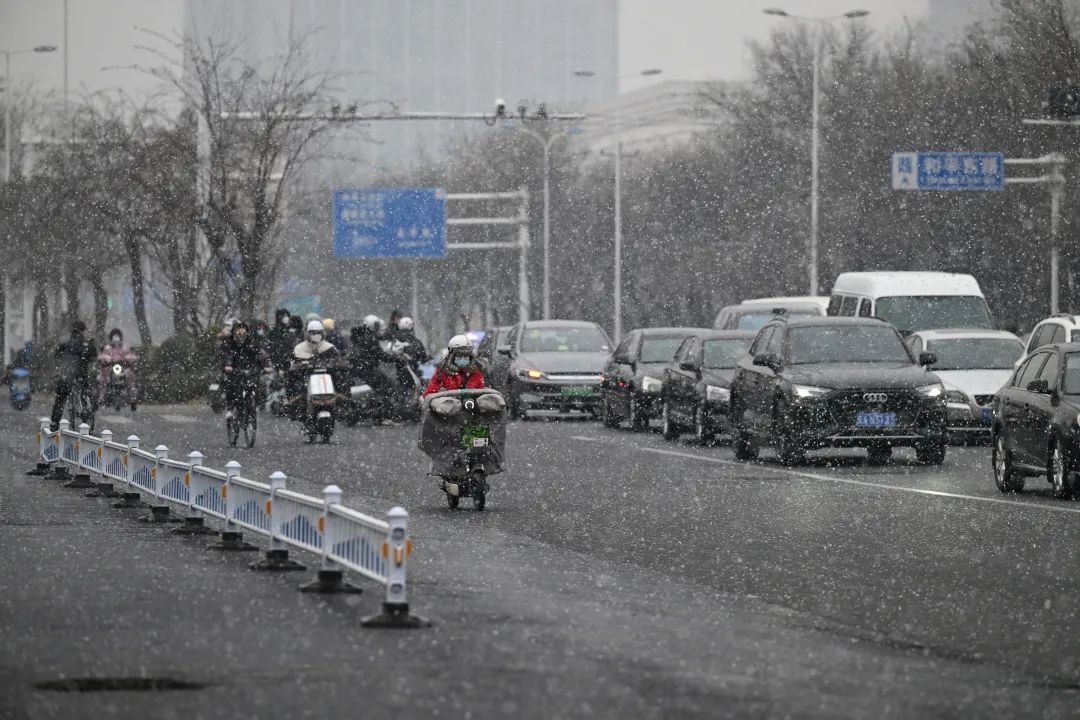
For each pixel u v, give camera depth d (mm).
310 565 31984
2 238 144250
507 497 46938
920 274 84312
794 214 150875
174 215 124125
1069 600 28047
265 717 18469
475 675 20891
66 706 19047
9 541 36031
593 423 89062
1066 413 45219
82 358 73875
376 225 144500
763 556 33844
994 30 130500
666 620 25625
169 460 40469
